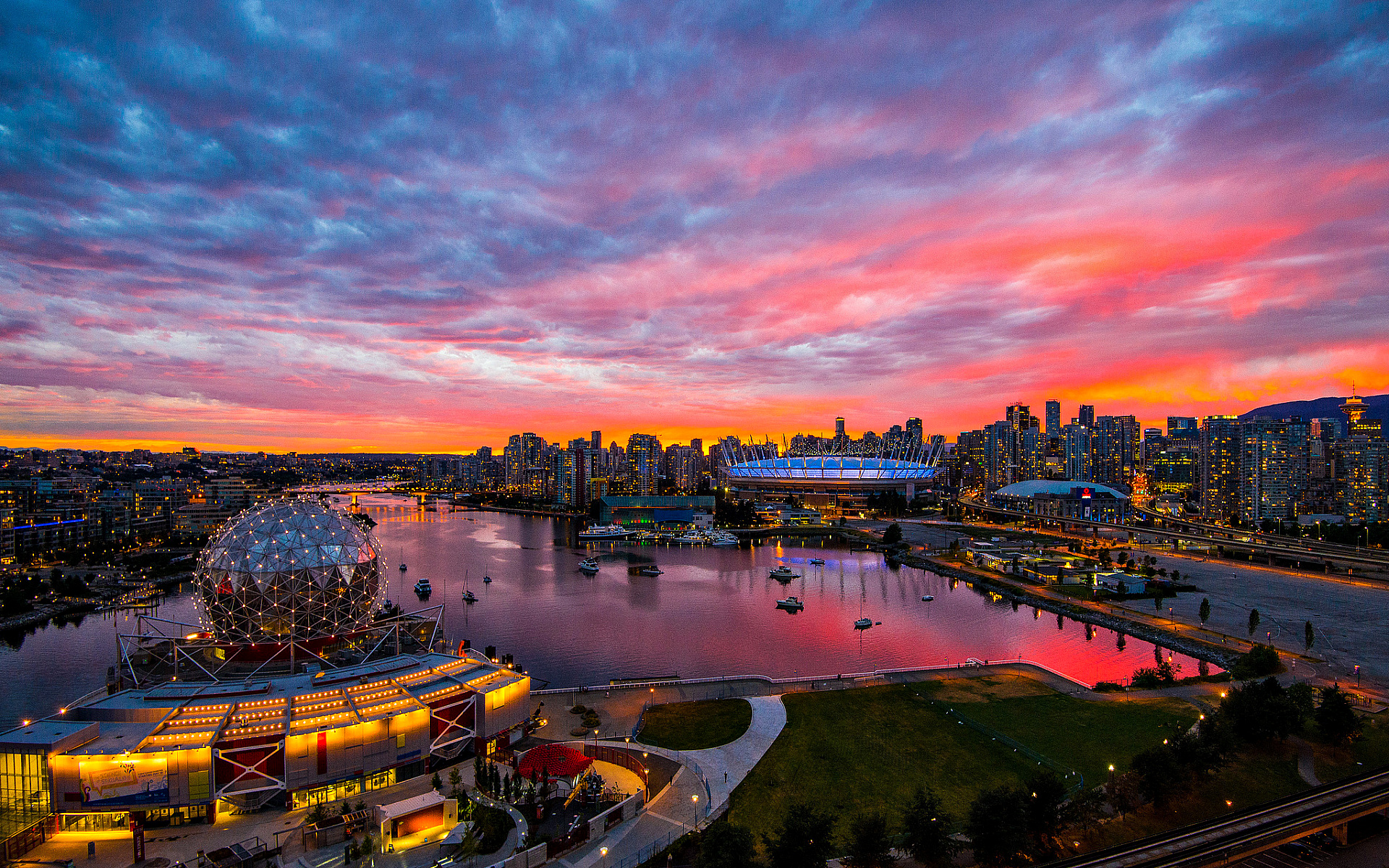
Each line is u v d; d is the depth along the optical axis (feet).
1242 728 285.02
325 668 291.99
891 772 266.77
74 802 219.61
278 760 235.40
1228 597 631.56
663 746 287.28
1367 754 280.72
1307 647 437.58
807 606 610.65
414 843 209.26
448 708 269.64
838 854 209.87
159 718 246.47
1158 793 232.94
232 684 273.54
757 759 276.21
